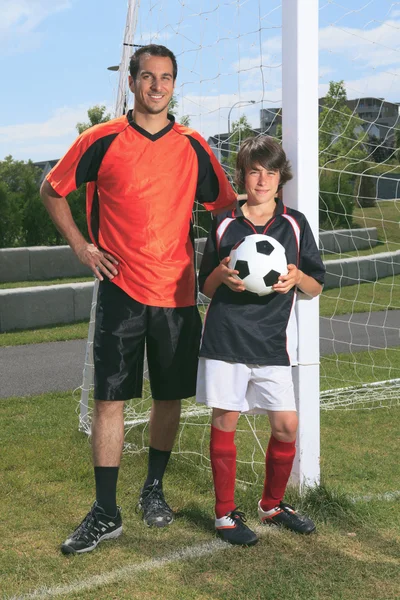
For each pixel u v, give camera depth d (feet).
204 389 9.18
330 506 10.11
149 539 9.45
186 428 15.28
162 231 9.62
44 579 8.29
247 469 12.28
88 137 9.51
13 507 10.64
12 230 57.26
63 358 24.20
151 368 10.14
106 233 9.72
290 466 9.45
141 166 9.51
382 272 47.11
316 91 10.16
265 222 9.37
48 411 17.04
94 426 9.62
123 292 9.64
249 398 9.39
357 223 55.31
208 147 10.16
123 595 7.88
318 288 9.53
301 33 9.99
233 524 9.27
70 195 54.03
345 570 8.37
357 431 15.16
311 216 10.26
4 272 45.21
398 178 25.26
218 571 8.45
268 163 9.02
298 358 10.44
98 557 8.90
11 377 21.30
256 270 8.70
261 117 12.04
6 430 15.26
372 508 10.29
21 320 30.53
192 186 9.87
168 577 8.32
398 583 8.09
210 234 9.43
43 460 12.94
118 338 9.58
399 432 15.06
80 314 32.58
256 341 8.99
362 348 25.73
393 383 19.89
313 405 10.55
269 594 7.79
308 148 10.15
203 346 9.20
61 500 10.96
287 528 9.59
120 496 11.12
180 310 9.86
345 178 45.19
